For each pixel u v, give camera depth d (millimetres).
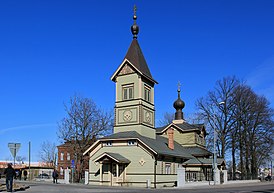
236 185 48000
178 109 70125
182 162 53938
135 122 48906
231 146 66812
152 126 51719
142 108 49281
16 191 28609
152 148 44188
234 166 67625
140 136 47375
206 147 68250
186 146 64375
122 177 45594
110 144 47812
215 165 50031
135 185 44656
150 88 52281
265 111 68000
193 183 46812
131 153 45938
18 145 29266
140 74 49500
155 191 32469
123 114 50094
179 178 44750
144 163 44719
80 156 61750
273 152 68562
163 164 46688
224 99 67875
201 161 55938
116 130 50281
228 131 66750
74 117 62875
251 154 68625
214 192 29281
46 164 98938
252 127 68188
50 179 61438
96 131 63312
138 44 52750
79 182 55281
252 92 68812
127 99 50125
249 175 67625
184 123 68812
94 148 49125
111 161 45094
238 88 68250
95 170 48000
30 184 42062
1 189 28688
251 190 32406
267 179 79312
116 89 51281
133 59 50625
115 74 51438
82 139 62312
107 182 45844
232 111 67500
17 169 81938
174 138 66062
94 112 66562
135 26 52781
